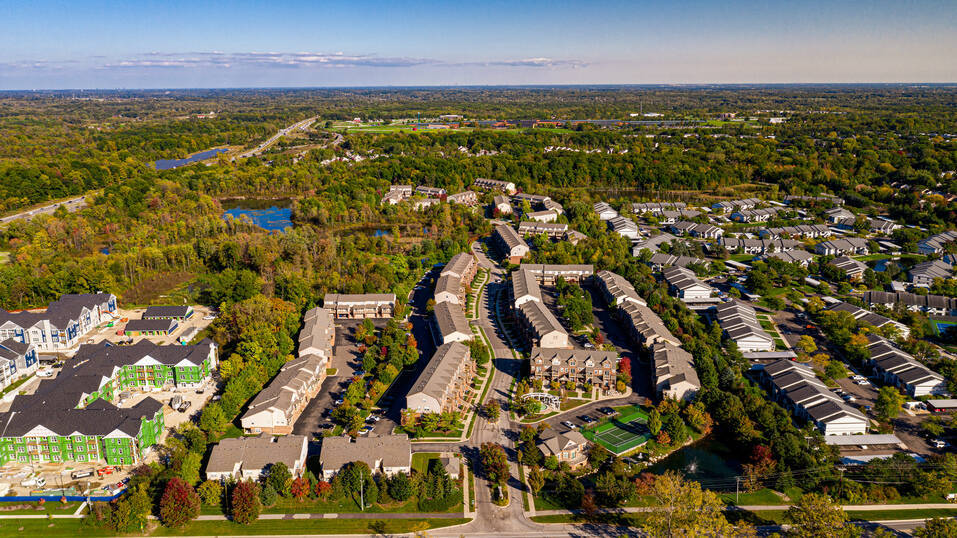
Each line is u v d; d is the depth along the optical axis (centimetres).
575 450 14850
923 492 13325
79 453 14450
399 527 12600
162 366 17800
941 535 11300
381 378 18025
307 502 13275
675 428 15375
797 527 11788
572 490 13500
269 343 18888
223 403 16025
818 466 13950
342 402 17212
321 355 18900
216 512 13012
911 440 15400
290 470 13700
